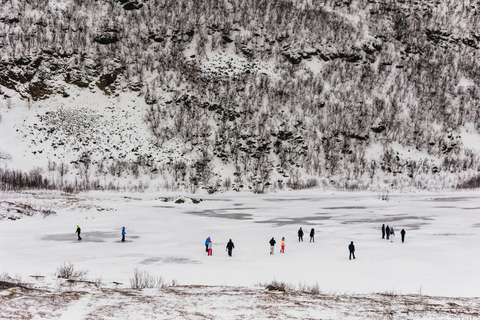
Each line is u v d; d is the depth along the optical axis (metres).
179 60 163.75
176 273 27.03
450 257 32.72
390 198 105.44
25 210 58.09
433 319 13.69
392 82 173.50
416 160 145.38
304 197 111.19
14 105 139.88
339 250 36.25
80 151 126.38
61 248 36.38
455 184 134.62
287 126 147.62
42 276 21.95
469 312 14.88
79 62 155.62
